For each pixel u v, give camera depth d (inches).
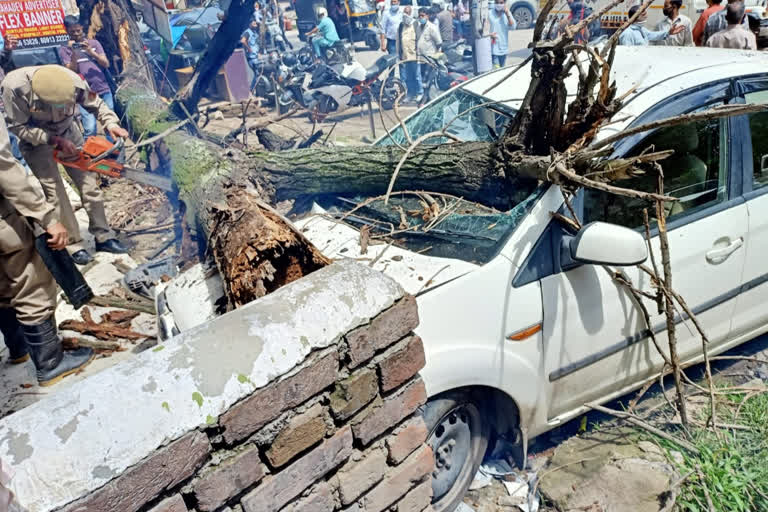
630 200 107.0
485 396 103.1
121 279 183.3
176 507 50.0
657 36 290.7
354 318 58.2
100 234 200.4
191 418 49.1
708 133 112.1
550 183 100.8
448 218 109.4
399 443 65.6
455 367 90.0
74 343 144.5
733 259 115.6
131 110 246.1
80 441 45.9
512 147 107.6
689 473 98.8
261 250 93.5
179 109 235.8
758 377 130.6
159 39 401.1
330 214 125.0
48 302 127.8
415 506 71.1
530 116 104.7
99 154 162.7
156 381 50.1
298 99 360.5
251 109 383.9
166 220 227.3
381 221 117.2
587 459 107.4
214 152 137.8
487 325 92.9
